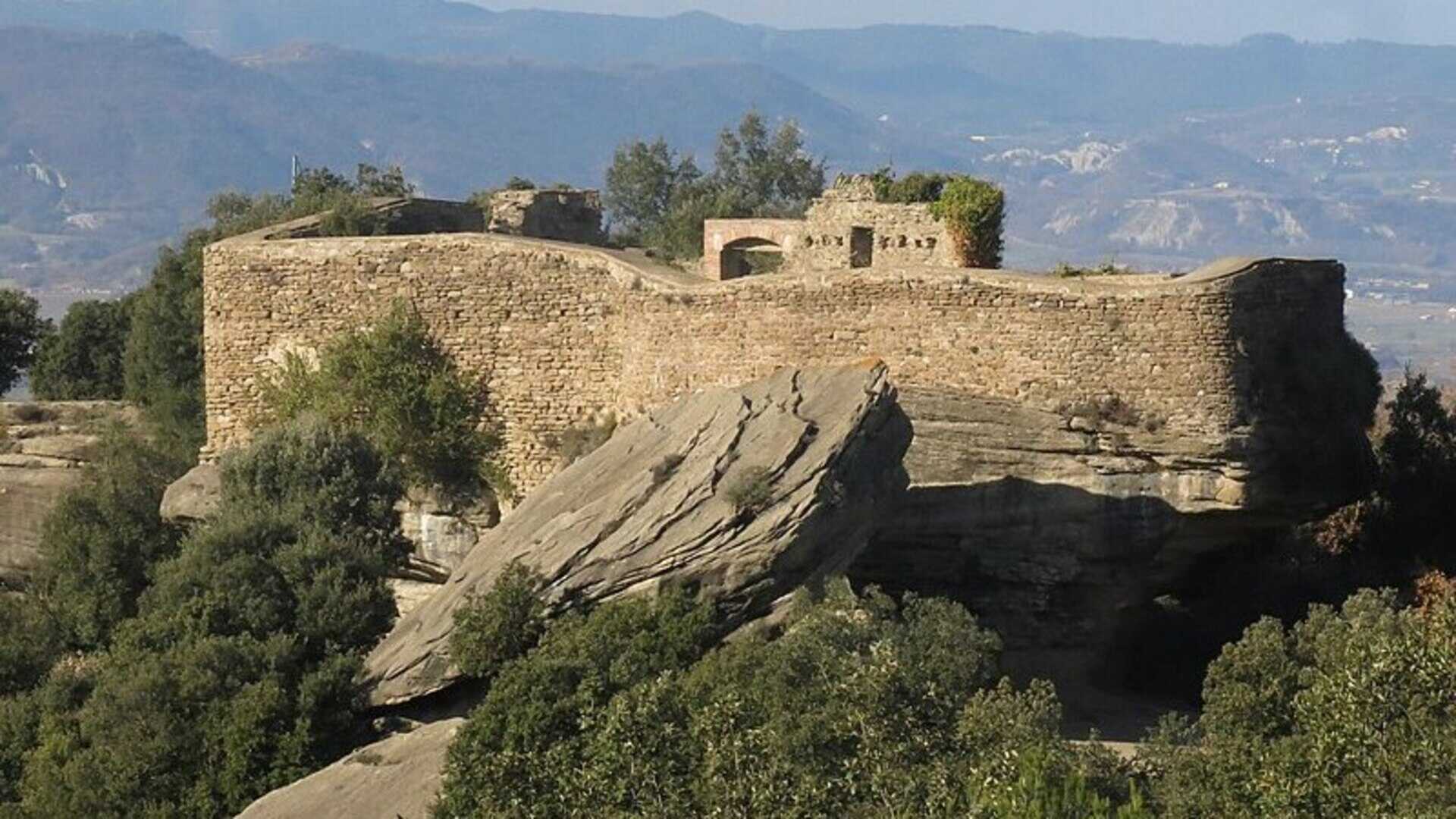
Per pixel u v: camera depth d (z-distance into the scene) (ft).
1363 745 136.67
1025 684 193.98
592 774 149.07
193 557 206.28
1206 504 193.88
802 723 148.05
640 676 168.76
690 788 146.92
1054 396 197.26
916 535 196.44
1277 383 196.95
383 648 192.65
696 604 176.65
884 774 142.41
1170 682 197.16
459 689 186.09
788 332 205.98
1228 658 161.17
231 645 193.98
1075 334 196.44
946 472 196.95
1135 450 194.90
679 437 190.80
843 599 172.24
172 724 188.96
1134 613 200.54
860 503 181.78
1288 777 136.77
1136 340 195.00
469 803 157.79
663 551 180.34
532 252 219.41
